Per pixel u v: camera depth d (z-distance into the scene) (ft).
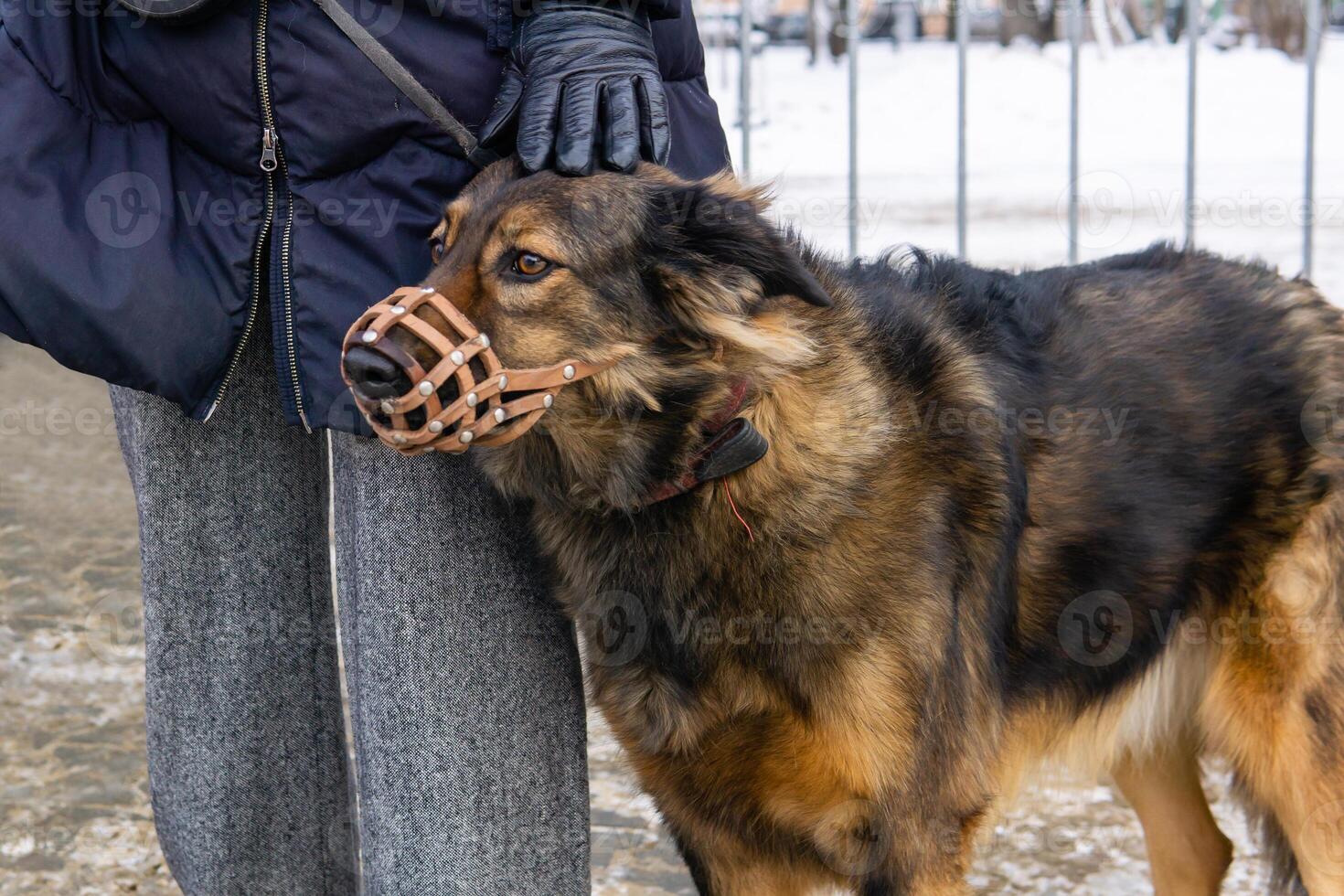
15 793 12.23
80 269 6.89
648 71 7.44
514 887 7.78
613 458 7.57
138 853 11.35
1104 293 9.45
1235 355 9.29
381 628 7.49
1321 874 9.21
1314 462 9.09
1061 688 9.06
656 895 10.73
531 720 7.82
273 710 8.29
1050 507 8.65
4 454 22.06
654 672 7.87
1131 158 44.88
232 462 7.95
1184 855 10.11
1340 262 30.37
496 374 6.91
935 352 8.34
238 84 6.88
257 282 7.19
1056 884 10.88
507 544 7.78
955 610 7.92
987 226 35.40
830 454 7.62
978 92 54.08
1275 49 58.39
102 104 7.16
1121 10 61.05
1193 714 9.77
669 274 7.36
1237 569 9.29
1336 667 9.01
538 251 7.09
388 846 7.66
